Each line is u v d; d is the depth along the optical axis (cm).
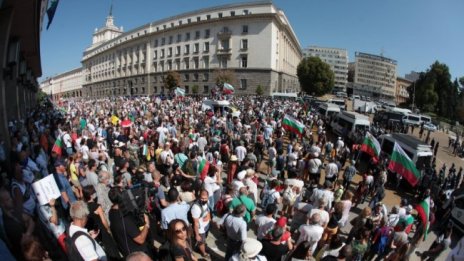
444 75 7900
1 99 1176
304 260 496
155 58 8681
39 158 961
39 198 514
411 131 3781
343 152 1662
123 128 1617
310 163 1195
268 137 1817
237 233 581
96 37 13100
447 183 1517
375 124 3284
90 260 397
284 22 7581
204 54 7412
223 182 1286
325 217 664
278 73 7275
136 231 468
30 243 339
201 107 3222
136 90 9425
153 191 771
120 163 752
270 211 627
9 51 1576
